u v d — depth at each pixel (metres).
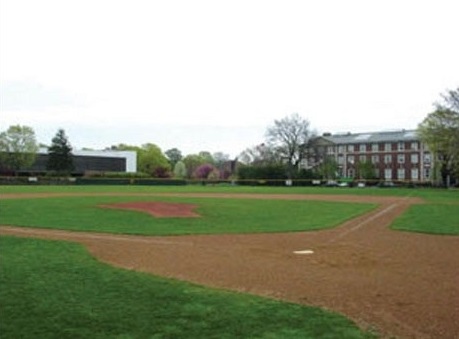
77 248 16.06
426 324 8.56
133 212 27.98
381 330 8.23
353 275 12.42
